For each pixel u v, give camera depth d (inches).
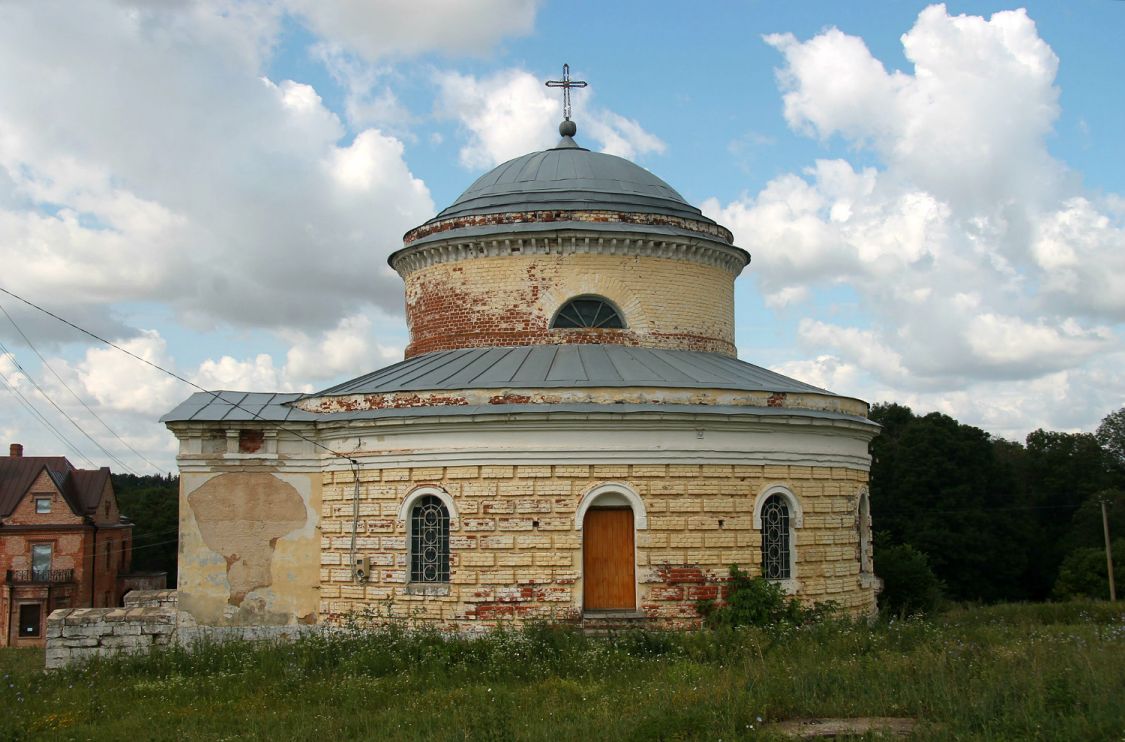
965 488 2834.6
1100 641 968.9
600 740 646.5
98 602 2906.0
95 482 2974.9
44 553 2822.3
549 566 1055.0
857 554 1226.0
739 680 776.3
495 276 1301.7
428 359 1290.6
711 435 1091.3
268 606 1146.0
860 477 1248.2
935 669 772.0
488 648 965.8
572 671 903.1
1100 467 3595.0
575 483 1065.5
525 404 1068.5
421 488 1090.7
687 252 1330.0
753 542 1095.0
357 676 916.0
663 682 808.9
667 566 1064.2
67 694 919.0
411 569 1099.3
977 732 623.8
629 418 1063.6
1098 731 605.3
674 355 1282.0
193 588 1144.2
